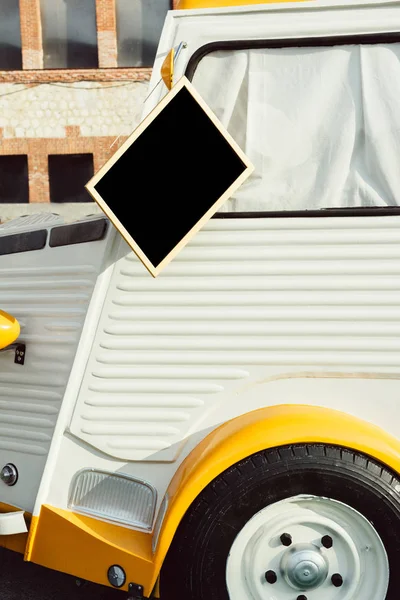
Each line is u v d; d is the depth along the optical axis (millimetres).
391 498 2391
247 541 2463
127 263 2576
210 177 2422
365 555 2486
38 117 15727
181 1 2686
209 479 2371
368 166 2562
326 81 2588
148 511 2592
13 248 2867
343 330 2498
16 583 3375
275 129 2596
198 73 2621
